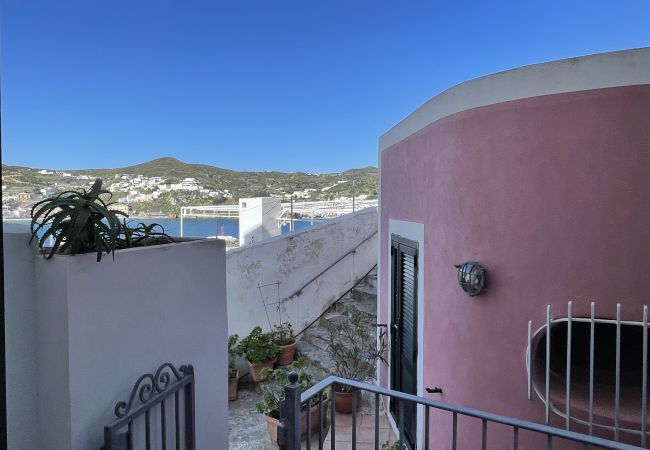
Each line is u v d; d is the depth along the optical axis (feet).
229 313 20.89
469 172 9.44
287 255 23.15
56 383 5.51
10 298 5.35
